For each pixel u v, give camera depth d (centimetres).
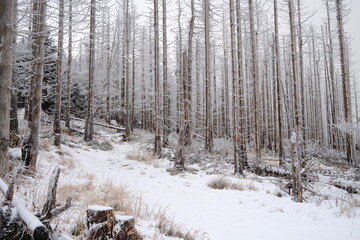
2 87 514
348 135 1755
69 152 1234
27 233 253
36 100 767
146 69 3409
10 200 276
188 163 1405
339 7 1911
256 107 1672
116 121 2964
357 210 747
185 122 1338
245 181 1083
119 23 2697
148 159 1390
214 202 761
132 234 328
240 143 1275
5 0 523
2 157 510
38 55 790
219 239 464
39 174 726
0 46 515
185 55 1405
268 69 3123
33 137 741
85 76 2659
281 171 1252
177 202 723
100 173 993
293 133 961
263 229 543
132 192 744
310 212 716
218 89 3778
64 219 409
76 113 2477
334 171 1422
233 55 1290
